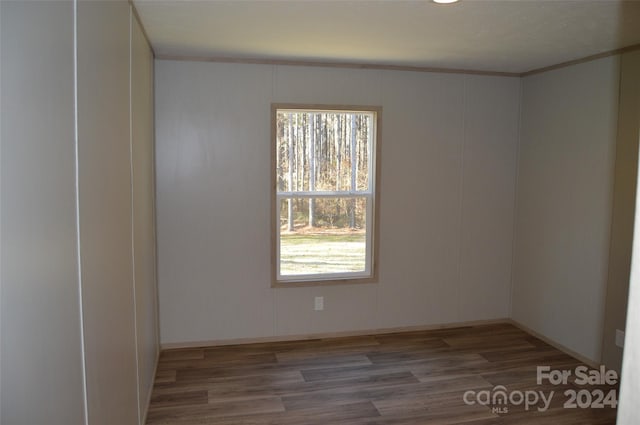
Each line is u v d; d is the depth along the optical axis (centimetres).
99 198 171
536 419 299
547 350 409
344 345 418
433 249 452
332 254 441
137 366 265
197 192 400
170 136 392
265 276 418
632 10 262
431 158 444
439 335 444
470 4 253
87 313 151
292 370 367
